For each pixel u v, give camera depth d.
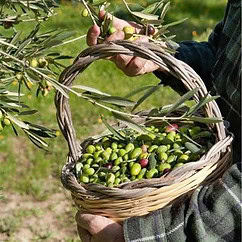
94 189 1.54
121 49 1.52
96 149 1.74
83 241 1.67
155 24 1.67
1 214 3.96
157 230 1.48
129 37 1.61
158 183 1.50
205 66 1.98
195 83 1.55
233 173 1.49
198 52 1.99
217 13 7.15
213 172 1.57
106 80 5.52
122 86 5.45
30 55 1.44
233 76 1.67
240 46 1.67
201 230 1.44
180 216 1.47
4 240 3.73
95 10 1.65
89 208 1.57
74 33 1.47
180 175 1.51
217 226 1.45
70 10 6.74
